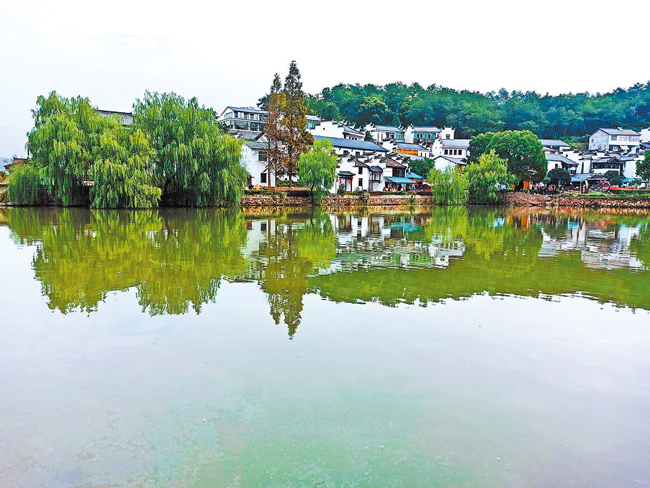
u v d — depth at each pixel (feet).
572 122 461.78
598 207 227.40
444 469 15.84
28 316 30.83
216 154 144.97
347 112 417.69
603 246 72.90
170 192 150.92
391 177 257.96
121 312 31.94
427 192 246.06
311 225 100.94
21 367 23.06
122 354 24.79
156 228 85.10
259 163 214.07
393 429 18.22
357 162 235.40
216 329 28.86
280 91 200.64
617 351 26.89
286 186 216.54
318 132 283.79
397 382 22.17
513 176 243.60
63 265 47.70
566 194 246.68
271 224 101.14
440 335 28.73
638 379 23.24
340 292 38.75
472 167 229.25
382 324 30.55
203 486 14.79
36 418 18.47
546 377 23.20
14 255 53.21
